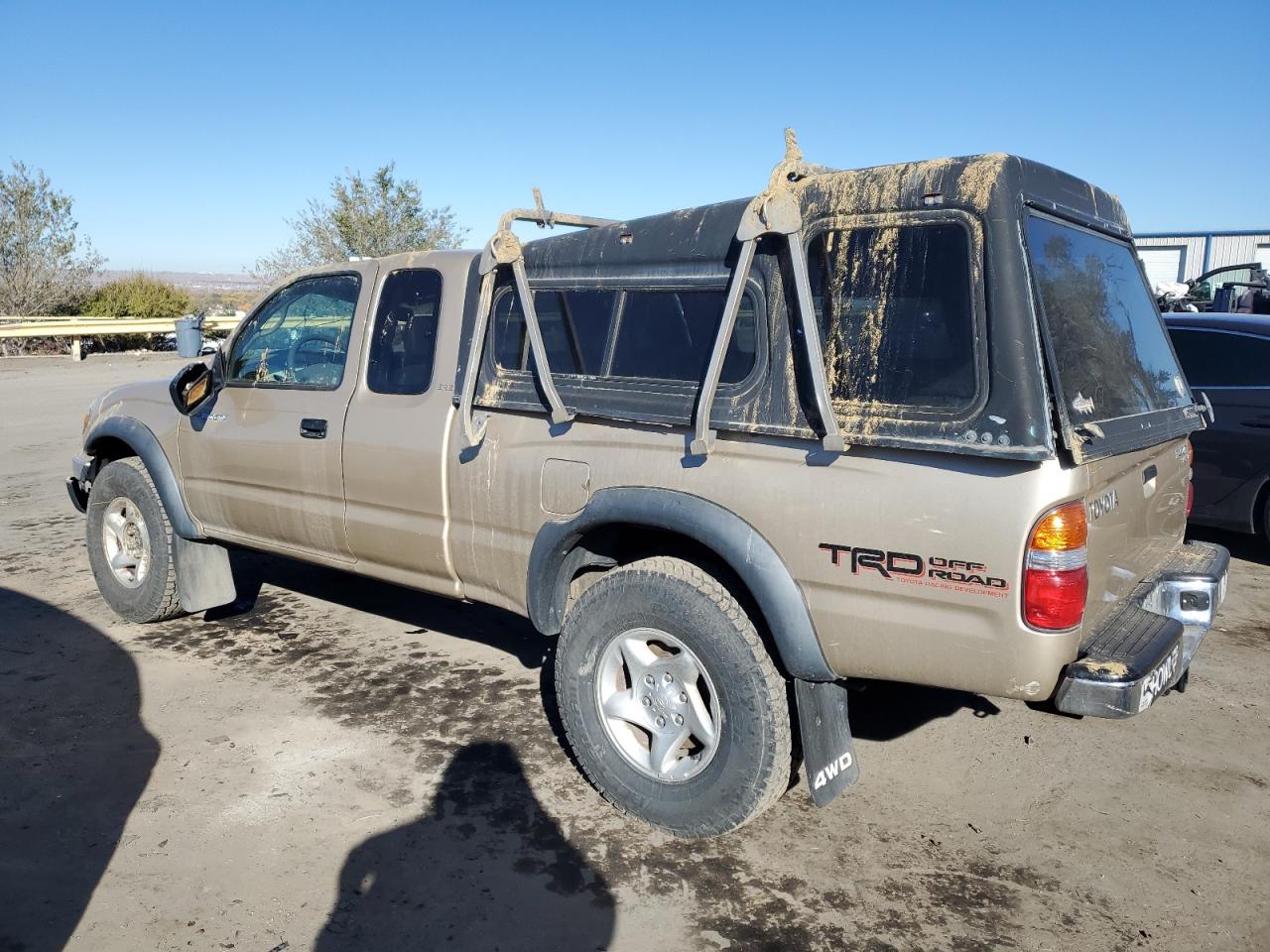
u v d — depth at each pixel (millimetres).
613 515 3203
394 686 4512
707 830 3137
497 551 3682
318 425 4277
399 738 3977
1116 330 3242
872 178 2744
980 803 3486
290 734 4004
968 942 2736
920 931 2783
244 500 4668
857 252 2758
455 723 4121
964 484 2566
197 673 4652
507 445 3596
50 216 30109
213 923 2799
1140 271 3660
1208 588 3258
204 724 4094
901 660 2732
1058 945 2725
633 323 3309
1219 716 4176
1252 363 6238
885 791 3572
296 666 4750
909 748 3910
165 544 5070
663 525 3082
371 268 4258
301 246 29688
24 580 6191
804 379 2832
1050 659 2537
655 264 3238
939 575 2613
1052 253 2812
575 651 3365
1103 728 4074
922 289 2648
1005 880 3029
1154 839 3254
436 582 4020
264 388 4570
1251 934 2770
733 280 2900
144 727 4062
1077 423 2623
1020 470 2508
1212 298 12977
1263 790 3566
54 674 4629
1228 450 6258
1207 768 3734
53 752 3834
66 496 9039
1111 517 2854
